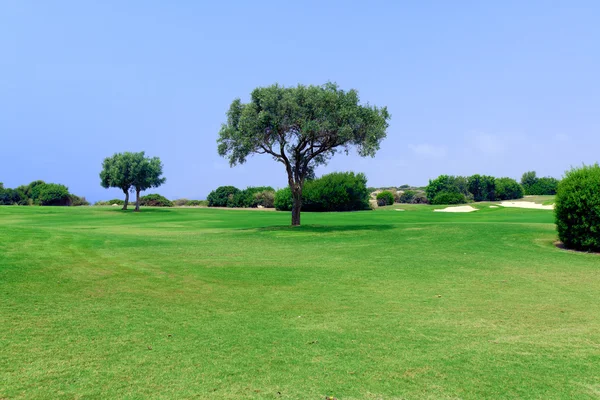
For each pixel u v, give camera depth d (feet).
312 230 81.71
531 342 21.50
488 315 26.48
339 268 42.42
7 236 52.03
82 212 173.78
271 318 25.49
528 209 156.76
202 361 18.65
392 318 25.72
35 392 15.53
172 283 34.65
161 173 192.13
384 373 17.63
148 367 17.94
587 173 54.85
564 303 29.48
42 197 249.96
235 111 91.56
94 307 27.22
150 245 57.67
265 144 90.68
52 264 39.58
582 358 19.36
